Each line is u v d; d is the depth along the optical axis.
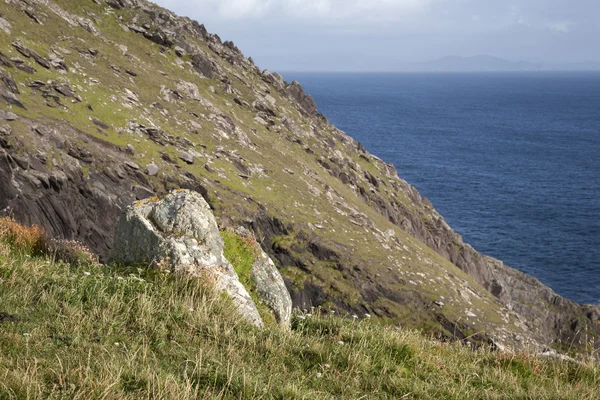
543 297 71.00
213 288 12.41
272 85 116.31
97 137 51.44
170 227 13.55
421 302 54.59
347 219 66.75
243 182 61.66
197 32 112.81
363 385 9.77
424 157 180.88
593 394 11.09
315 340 11.58
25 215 38.56
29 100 50.78
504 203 121.50
